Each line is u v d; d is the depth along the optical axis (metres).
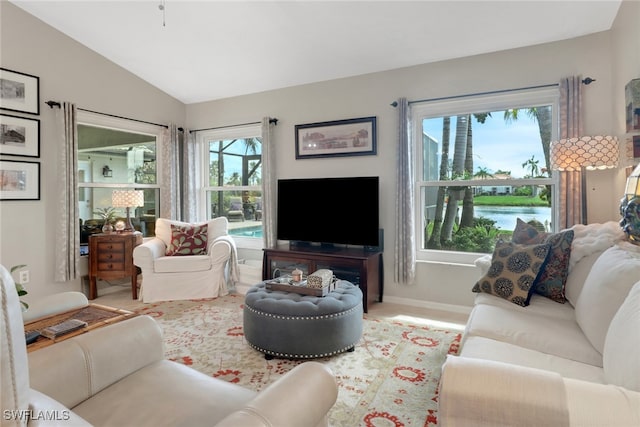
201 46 3.71
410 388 1.98
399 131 3.52
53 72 3.61
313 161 4.14
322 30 3.23
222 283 3.94
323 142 4.05
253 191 4.74
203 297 3.85
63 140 3.60
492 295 2.15
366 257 3.34
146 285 3.76
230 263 4.09
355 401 1.86
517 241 2.35
